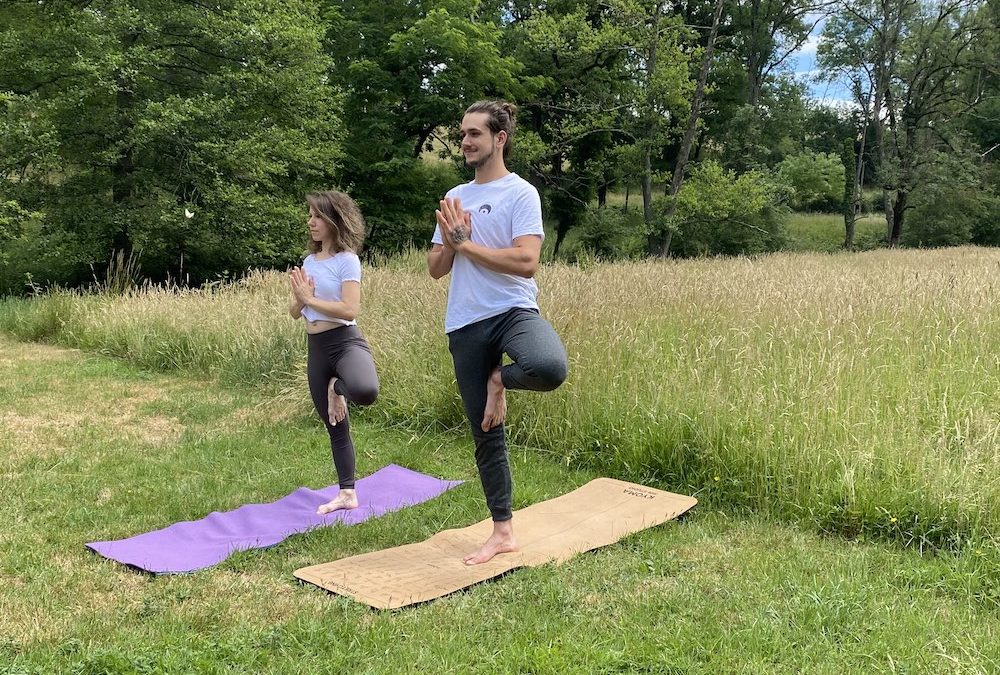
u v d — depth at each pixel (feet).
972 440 14.92
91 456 18.24
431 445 19.66
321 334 14.55
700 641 9.66
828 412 15.85
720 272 43.16
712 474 15.80
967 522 12.71
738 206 97.45
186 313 31.81
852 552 12.60
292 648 9.49
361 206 83.82
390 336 24.27
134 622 10.21
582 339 21.02
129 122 60.80
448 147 96.22
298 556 12.77
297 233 68.18
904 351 20.57
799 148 146.30
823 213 168.86
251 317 29.48
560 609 10.62
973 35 129.59
